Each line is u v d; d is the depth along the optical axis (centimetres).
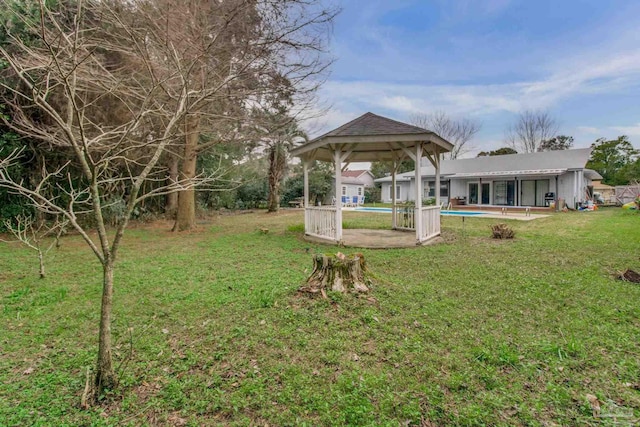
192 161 1079
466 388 230
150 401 221
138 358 275
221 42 556
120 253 734
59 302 417
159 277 523
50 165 1049
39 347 302
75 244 859
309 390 229
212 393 228
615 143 3328
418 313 357
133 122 262
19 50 545
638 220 1273
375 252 718
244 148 1229
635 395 221
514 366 256
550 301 395
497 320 343
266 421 203
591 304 382
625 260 602
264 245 827
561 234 959
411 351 279
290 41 602
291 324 329
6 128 914
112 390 228
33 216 1019
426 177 2455
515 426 193
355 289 400
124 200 1226
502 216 1585
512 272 526
